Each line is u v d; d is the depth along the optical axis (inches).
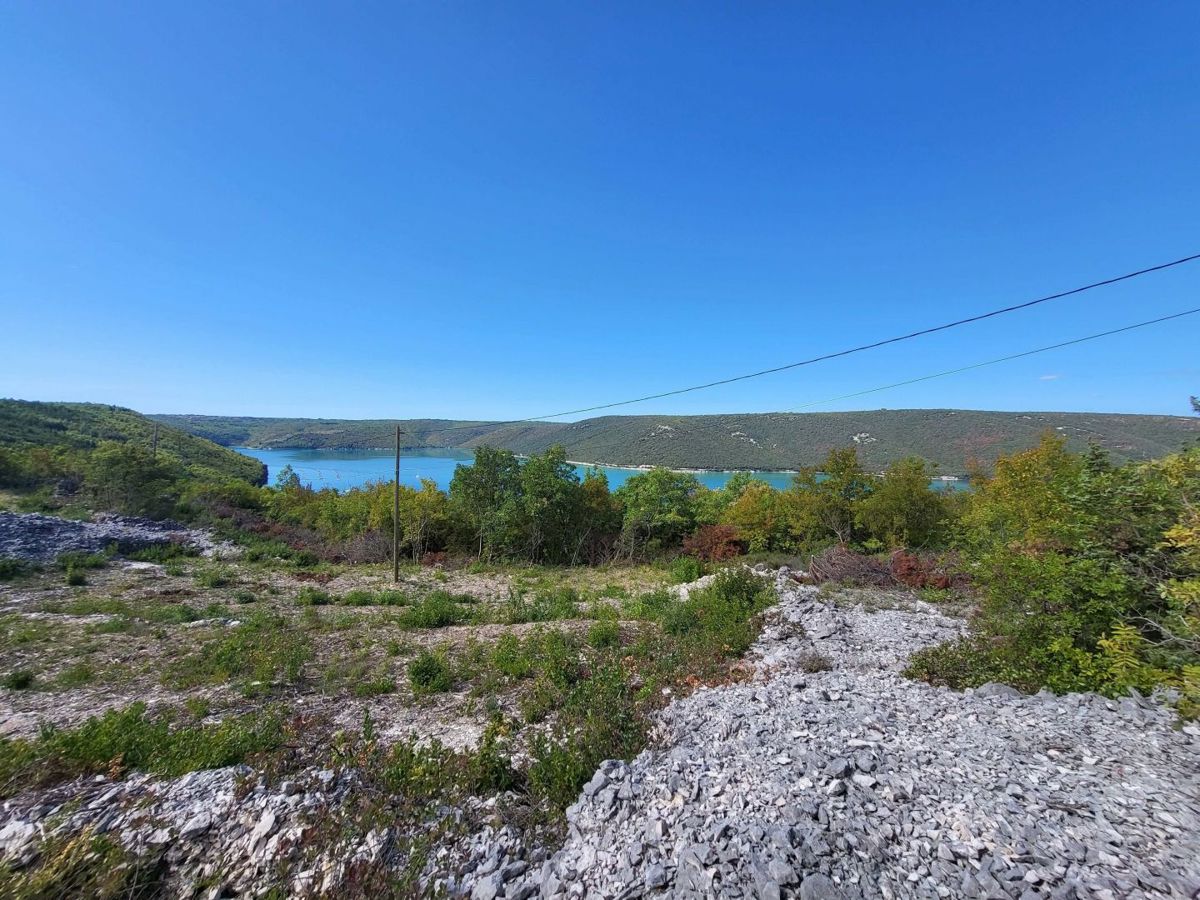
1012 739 190.9
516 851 161.6
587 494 1197.1
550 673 334.0
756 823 147.3
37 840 156.9
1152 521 252.4
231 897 143.5
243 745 228.2
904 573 604.4
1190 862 120.7
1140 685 219.6
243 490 1540.4
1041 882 119.0
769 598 497.0
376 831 166.7
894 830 141.0
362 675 369.1
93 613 532.1
